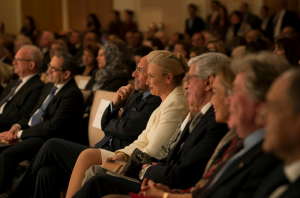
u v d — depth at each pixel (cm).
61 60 319
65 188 247
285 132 94
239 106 123
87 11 1048
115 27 950
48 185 239
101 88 368
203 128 172
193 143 174
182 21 913
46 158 241
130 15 952
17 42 647
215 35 694
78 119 316
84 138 329
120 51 394
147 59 231
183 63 228
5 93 388
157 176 175
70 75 323
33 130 303
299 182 95
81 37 775
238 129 127
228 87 144
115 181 188
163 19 934
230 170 129
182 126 201
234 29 720
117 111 265
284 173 102
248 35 498
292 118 92
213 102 153
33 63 367
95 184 187
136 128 241
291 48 253
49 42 707
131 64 479
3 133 315
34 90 356
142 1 959
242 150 132
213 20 818
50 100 322
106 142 253
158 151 211
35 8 1096
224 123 167
